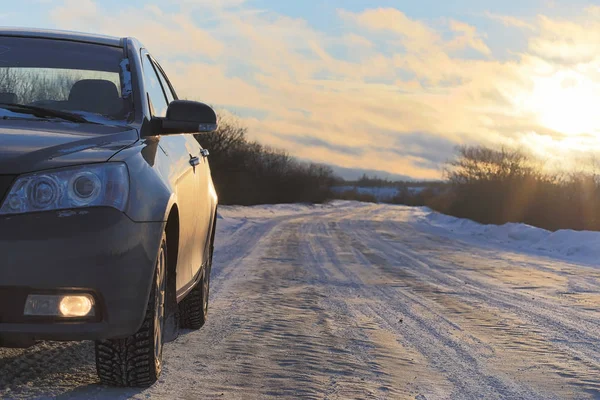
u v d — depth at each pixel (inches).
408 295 348.5
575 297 360.8
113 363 138.9
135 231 127.3
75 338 121.6
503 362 200.1
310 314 272.4
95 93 160.1
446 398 157.9
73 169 125.0
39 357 165.8
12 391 136.8
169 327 185.9
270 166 2316.7
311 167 2815.0
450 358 202.4
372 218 1576.0
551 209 1218.6
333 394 154.3
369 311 288.5
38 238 118.9
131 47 180.5
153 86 183.0
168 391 146.0
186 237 173.3
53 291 119.9
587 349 223.5
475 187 1389.0
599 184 1191.6
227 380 160.9
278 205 2050.9
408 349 211.9
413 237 911.0
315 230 991.0
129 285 125.7
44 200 121.0
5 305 118.8
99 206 123.5
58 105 156.9
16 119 143.4
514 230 925.2
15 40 172.1
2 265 117.6
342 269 474.6
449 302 326.3
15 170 121.5
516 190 1294.3
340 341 218.4
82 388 141.9
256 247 639.1
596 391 170.1
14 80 160.1
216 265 457.4
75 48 173.0
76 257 120.2
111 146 136.8
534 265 551.8
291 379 165.8
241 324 240.1
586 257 647.8
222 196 1729.8
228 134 1706.4
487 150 1387.8
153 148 150.9
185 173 173.9
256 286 358.6
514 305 322.3
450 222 1416.1
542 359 205.8
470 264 548.1
